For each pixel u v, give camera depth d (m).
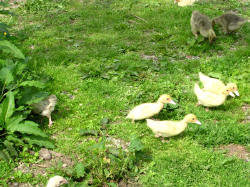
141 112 2.28
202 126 2.26
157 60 2.91
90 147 2.09
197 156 2.12
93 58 2.89
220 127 2.27
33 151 2.14
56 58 2.85
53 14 3.66
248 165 2.09
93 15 3.65
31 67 2.72
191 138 2.22
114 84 2.61
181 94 2.52
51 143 2.14
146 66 2.77
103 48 3.03
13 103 2.16
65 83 2.60
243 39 3.22
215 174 2.05
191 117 2.19
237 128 2.27
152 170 2.06
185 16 3.64
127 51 3.01
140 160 2.10
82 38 3.17
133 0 4.16
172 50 3.04
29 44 3.05
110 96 2.51
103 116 2.36
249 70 2.73
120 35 3.24
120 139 2.23
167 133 2.18
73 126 2.30
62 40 3.13
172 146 2.18
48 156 2.12
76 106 2.42
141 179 2.03
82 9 3.84
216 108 2.43
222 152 2.15
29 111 2.23
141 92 2.51
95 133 2.23
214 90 2.48
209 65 2.82
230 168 2.07
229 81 2.64
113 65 2.77
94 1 4.12
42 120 2.32
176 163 2.09
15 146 2.13
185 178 2.03
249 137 2.22
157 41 3.17
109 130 2.27
